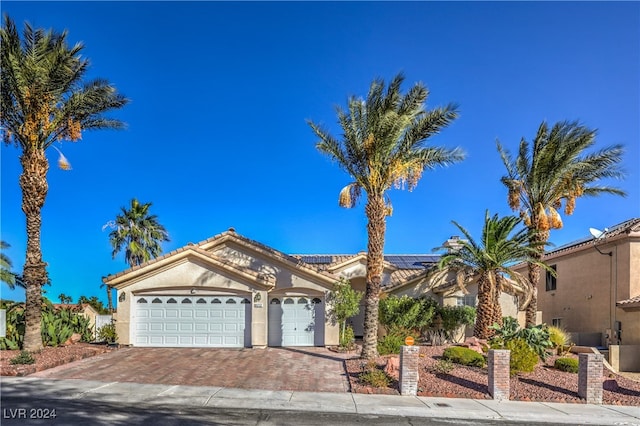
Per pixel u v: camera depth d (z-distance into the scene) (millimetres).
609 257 24672
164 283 22203
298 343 22828
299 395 12836
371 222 18422
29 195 17812
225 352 20359
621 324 23406
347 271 29156
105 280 22188
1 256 25625
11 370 14586
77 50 18172
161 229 41375
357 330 28984
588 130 21766
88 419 10117
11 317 20281
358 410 11570
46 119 17938
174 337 22094
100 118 19797
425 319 24078
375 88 18312
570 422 11281
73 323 22797
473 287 26484
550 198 22906
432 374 15242
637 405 13055
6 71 16984
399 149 18578
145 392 12672
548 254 30734
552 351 20875
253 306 21844
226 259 23609
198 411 11117
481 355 17484
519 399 13211
